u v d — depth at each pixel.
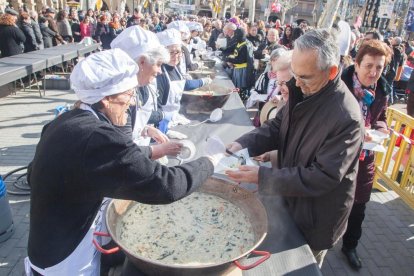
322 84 1.47
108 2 32.22
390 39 8.67
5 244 2.88
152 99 2.31
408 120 3.47
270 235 1.51
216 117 3.05
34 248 1.25
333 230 1.62
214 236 1.39
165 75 2.78
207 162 1.38
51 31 9.73
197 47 7.77
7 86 7.51
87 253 1.32
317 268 1.34
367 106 2.33
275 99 2.74
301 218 1.62
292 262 1.36
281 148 1.80
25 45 8.15
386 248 3.19
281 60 2.54
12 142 4.98
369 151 2.40
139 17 14.42
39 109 6.61
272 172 1.50
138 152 1.13
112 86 1.22
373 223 3.57
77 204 1.18
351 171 1.54
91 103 1.22
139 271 1.23
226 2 29.39
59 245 1.22
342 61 2.82
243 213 1.52
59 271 1.27
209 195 1.66
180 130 2.81
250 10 19.22
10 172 3.82
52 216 1.19
